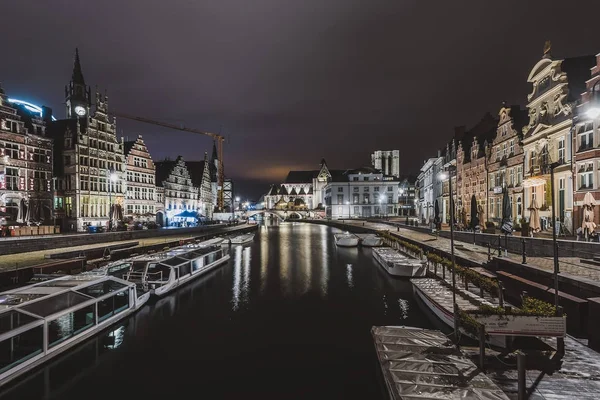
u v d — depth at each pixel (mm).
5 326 11984
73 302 14523
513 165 38312
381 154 142875
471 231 39406
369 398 11148
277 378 12398
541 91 33188
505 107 41000
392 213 114375
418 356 10453
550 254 21953
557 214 29844
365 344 15117
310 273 29766
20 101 53406
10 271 19500
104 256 28797
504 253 23688
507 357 11102
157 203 70125
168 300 21656
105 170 52562
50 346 13219
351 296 22250
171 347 14945
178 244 39438
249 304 20906
